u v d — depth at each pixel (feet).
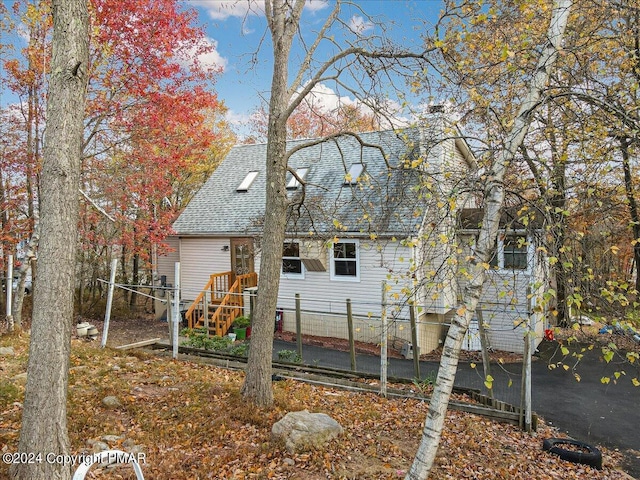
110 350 35.06
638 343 17.51
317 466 18.01
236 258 59.67
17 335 37.96
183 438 19.86
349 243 50.80
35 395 13.69
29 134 47.01
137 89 42.14
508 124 17.58
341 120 29.07
